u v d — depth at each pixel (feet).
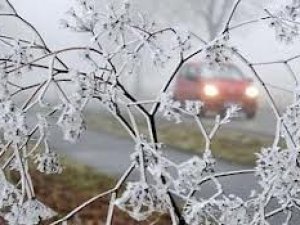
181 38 10.05
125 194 8.57
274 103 9.79
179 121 9.64
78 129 9.21
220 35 10.04
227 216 9.23
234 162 37.22
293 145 9.49
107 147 42.39
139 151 9.15
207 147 10.39
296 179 9.31
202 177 9.65
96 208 26.55
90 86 9.43
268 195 9.51
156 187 8.80
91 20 10.03
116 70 10.32
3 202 9.61
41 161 10.55
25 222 9.35
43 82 9.80
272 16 9.91
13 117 8.96
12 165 10.20
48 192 29.58
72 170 34.32
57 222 9.72
